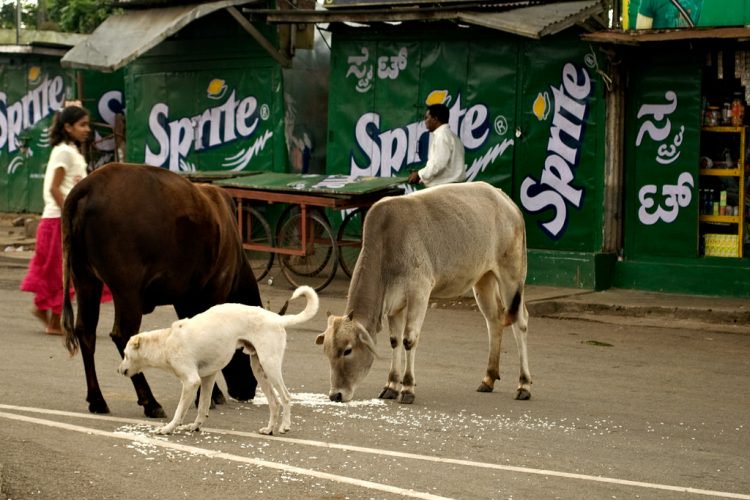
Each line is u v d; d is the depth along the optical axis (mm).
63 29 27594
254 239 16984
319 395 9266
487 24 14719
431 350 11789
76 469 6605
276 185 16109
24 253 20062
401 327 9297
